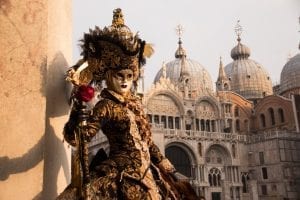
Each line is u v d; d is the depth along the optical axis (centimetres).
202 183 6481
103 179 294
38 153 301
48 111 328
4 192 281
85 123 295
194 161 6625
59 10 369
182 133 6594
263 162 6944
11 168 287
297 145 6969
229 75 10669
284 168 6650
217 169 6888
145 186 302
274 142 6819
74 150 319
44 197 312
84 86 301
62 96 360
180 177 376
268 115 8475
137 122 335
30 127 301
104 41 344
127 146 316
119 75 339
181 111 7038
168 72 9331
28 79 305
